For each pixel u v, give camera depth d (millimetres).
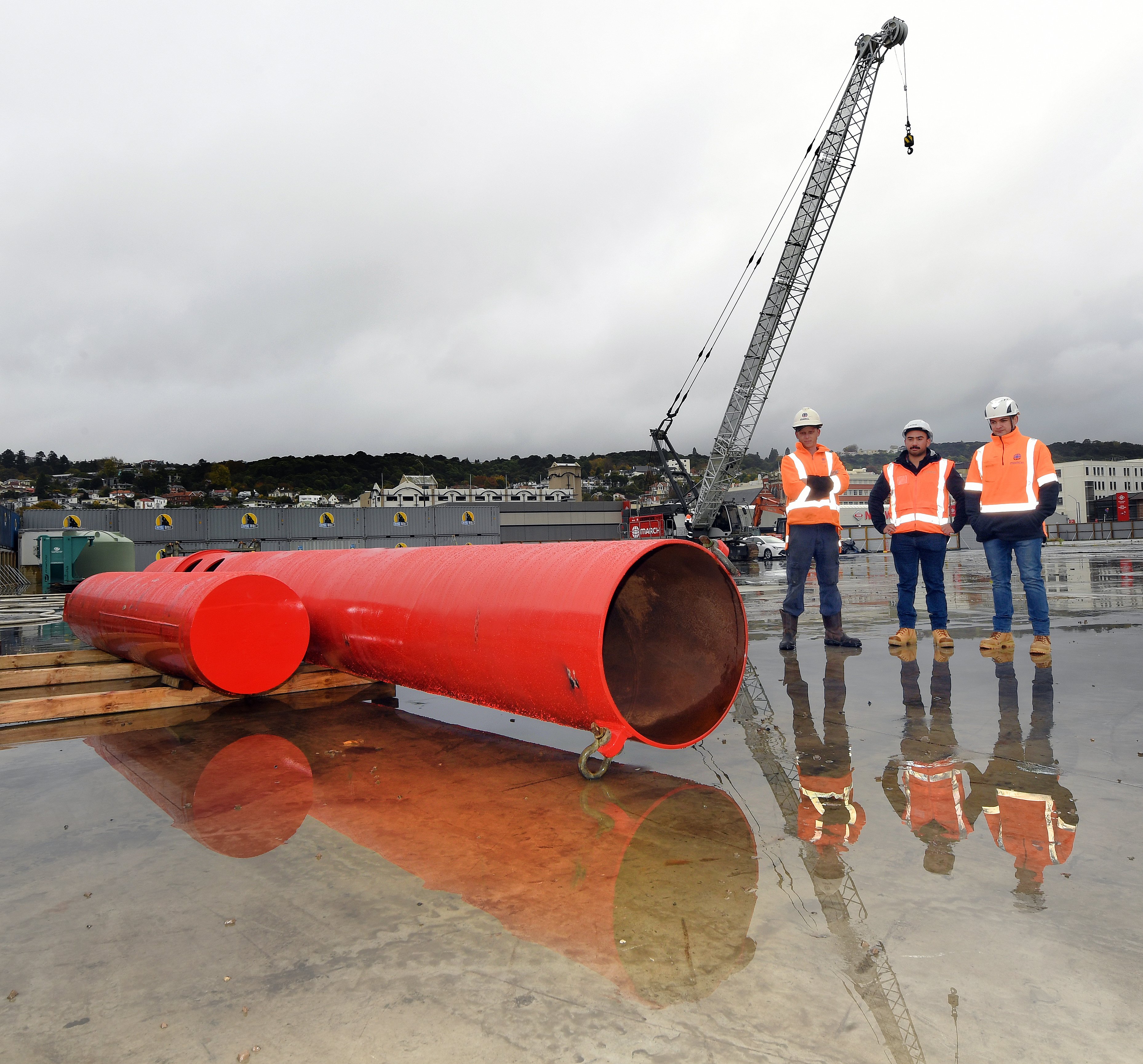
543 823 2506
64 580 22844
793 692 4504
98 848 2361
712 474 41156
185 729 4109
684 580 3711
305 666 5285
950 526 5902
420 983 1567
